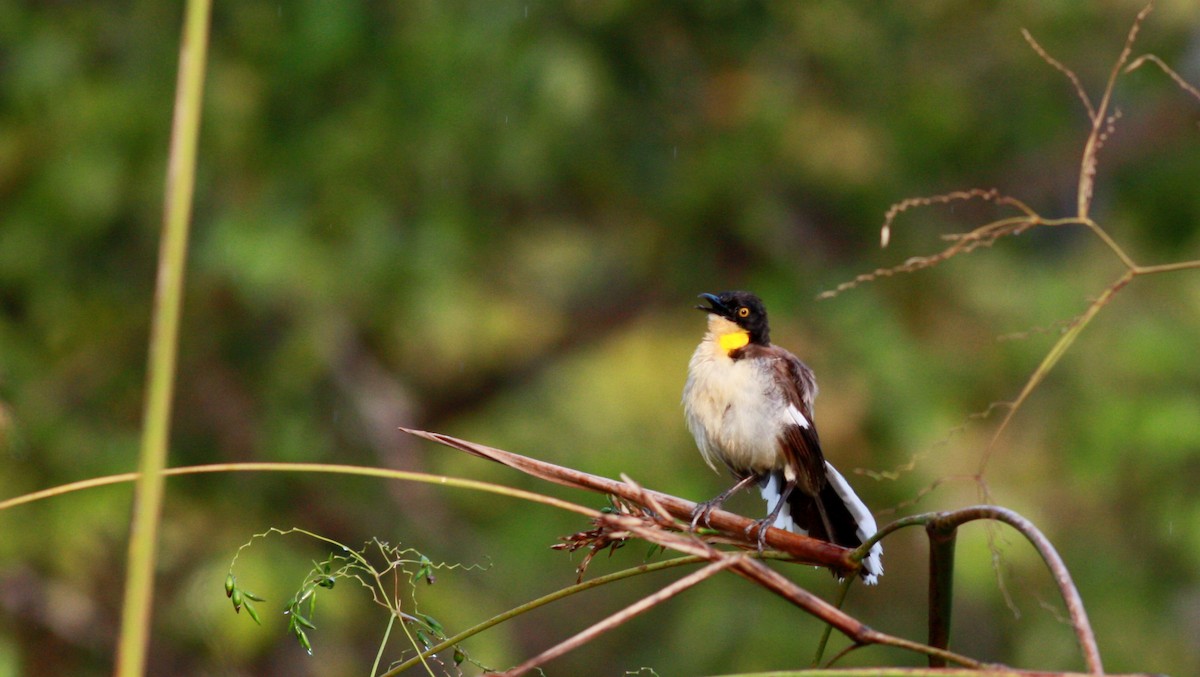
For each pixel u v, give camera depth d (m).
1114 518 14.71
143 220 14.50
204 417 14.36
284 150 14.55
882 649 14.08
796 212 15.93
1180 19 15.93
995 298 15.29
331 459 14.74
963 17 16.31
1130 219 16.34
